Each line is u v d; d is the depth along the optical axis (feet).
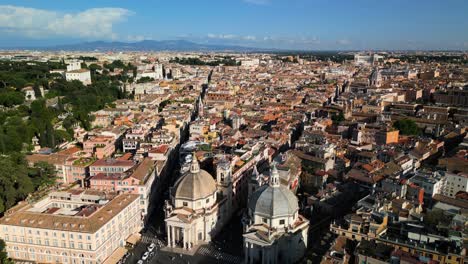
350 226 515.09
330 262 435.12
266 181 599.98
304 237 543.80
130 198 631.15
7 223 552.00
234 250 582.76
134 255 574.15
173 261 553.64
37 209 626.64
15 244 554.87
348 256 457.27
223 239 613.93
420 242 474.90
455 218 511.81
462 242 452.76
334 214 621.31
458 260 437.17
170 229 590.14
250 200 548.31
